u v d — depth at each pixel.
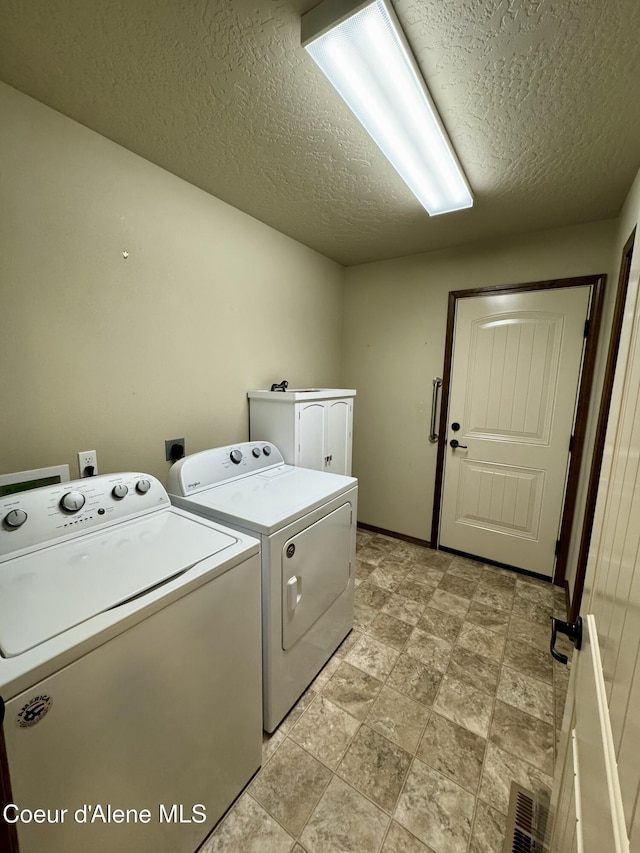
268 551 1.29
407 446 2.99
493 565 2.68
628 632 0.43
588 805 0.52
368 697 1.57
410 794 1.21
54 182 1.32
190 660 0.98
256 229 2.19
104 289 1.50
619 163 1.56
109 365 1.54
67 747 0.74
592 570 0.78
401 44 0.98
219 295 2.00
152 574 0.98
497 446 2.59
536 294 2.36
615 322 1.73
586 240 2.19
